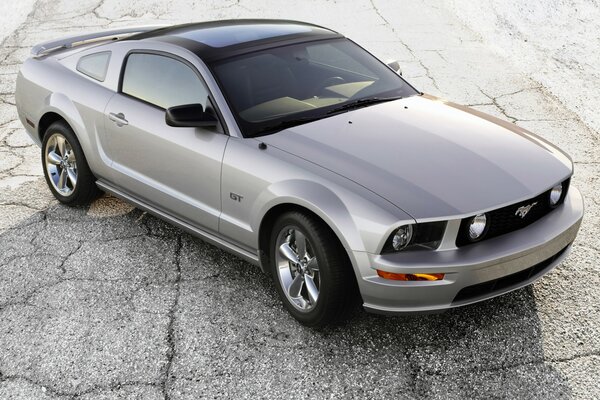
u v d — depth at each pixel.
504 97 7.77
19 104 5.78
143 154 4.60
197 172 4.19
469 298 3.45
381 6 12.03
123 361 3.64
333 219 3.40
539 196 3.62
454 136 4.00
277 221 3.79
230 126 4.04
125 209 5.50
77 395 3.40
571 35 10.02
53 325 3.98
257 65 4.39
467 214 3.29
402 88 4.75
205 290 4.29
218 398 3.34
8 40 10.87
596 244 4.64
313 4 12.11
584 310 3.90
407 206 3.31
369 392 3.33
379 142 3.86
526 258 3.47
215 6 12.02
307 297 3.81
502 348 3.61
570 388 3.29
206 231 4.39
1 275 4.55
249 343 3.75
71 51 5.64
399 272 3.29
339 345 3.70
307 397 3.32
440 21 11.16
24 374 3.57
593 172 5.82
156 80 4.61
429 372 3.46
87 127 5.04
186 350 3.71
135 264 4.63
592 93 7.85
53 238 5.03
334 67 4.64
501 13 11.31
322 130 3.99
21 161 6.52
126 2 12.65
